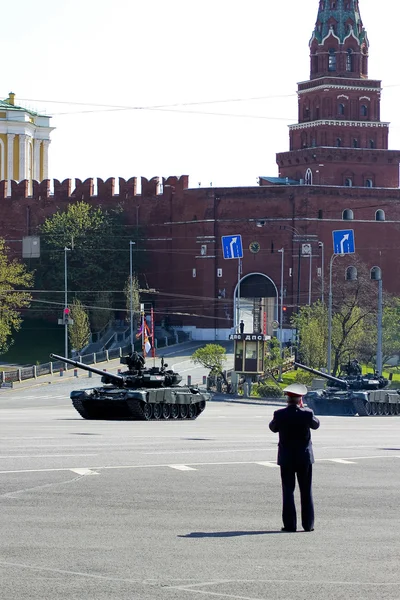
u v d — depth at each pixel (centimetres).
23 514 2189
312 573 1716
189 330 14388
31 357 12900
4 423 4966
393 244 14250
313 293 13800
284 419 2116
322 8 14600
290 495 2097
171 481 2716
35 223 15650
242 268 14175
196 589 1598
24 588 1588
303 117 14750
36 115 18062
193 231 14438
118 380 5625
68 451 3362
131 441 3819
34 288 14938
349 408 6881
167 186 14700
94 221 14750
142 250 14800
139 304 13762
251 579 1667
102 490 2530
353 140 14475
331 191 14038
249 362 9588
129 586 1609
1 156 17325
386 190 14225
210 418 6088
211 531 2062
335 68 14462
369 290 12731
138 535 2002
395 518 2258
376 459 3397
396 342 11038
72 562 1762
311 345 10419
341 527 2139
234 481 2747
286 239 14025
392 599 1557
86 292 14550
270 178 14850
